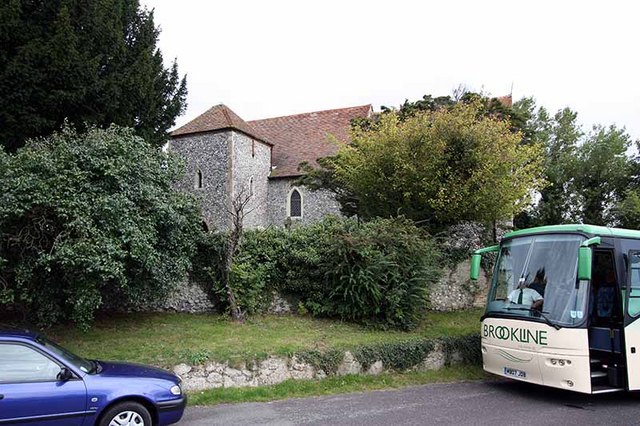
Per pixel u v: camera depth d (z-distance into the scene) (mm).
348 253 12828
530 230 9758
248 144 33812
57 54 14062
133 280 10906
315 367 10039
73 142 10492
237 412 7859
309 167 24922
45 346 6023
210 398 8562
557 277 8695
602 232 8852
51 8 15336
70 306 10391
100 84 15070
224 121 32469
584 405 8438
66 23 14297
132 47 19547
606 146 35625
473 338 11992
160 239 11289
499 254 10156
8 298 9375
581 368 7949
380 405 8352
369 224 13906
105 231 9539
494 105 21516
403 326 12711
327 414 7738
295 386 9438
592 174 35406
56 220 9617
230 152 32125
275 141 38281
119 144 10688
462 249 17062
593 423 7348
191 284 13594
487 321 9609
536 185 18094
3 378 5539
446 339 11703
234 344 10359
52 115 14617
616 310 8641
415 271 12977
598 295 8875
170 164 12219
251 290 13133
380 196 16844
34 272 9695
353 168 18125
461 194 15281
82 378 5895
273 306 13734
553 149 38406
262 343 10508
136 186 10555
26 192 9180
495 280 9930
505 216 17297
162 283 11180
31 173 9453
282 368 9766
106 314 12477
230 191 31828
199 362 9172
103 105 15430
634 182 34750
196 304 13594
